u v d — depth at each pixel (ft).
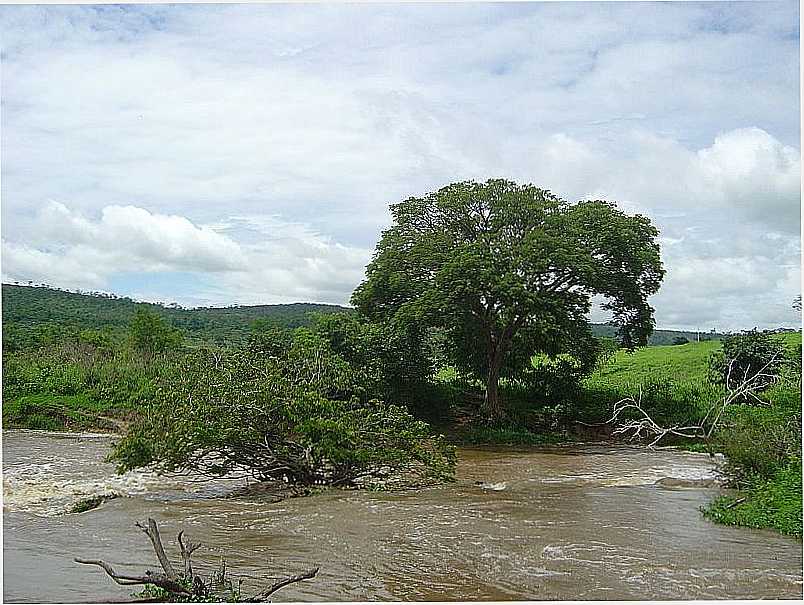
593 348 115.24
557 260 101.24
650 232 109.60
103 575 32.30
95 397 107.14
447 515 45.32
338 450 55.72
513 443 99.14
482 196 109.19
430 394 109.81
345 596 29.99
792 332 119.75
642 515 46.34
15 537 39.75
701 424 95.25
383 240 113.60
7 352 120.98
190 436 54.34
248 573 33.09
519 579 32.12
